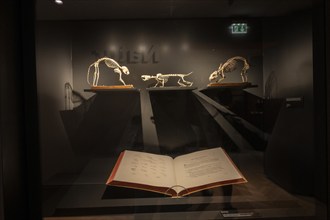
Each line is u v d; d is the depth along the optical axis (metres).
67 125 1.14
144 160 1.05
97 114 1.20
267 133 1.18
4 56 0.69
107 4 0.99
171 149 1.22
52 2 0.95
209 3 1.03
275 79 1.14
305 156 0.92
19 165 0.75
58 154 1.05
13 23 0.74
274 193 1.03
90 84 1.19
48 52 0.98
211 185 0.86
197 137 1.23
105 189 1.08
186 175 0.95
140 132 1.22
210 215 0.94
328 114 0.75
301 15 0.93
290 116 1.03
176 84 1.21
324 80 0.76
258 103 1.22
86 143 1.19
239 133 1.23
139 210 0.98
